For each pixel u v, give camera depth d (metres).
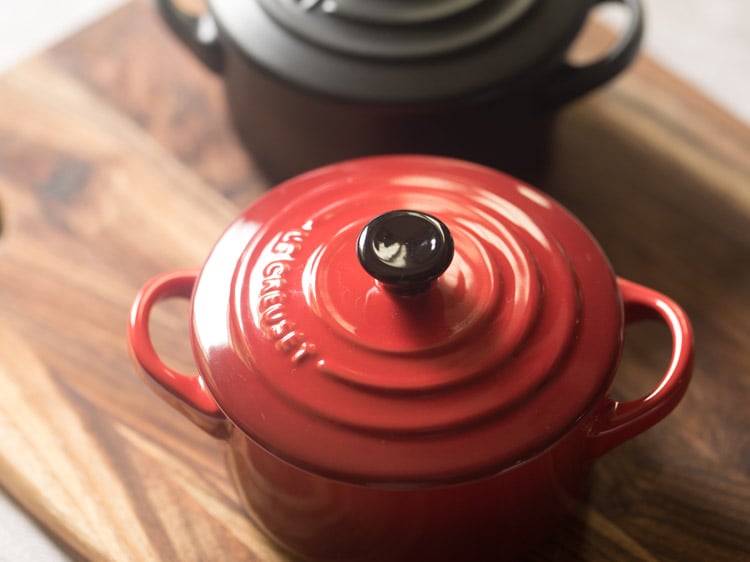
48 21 1.10
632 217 0.77
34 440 0.65
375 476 0.46
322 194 0.55
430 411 0.47
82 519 0.62
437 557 0.54
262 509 0.56
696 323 0.70
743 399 0.66
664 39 1.06
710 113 0.83
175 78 0.86
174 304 0.72
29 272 0.74
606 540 0.61
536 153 0.74
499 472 0.47
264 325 0.49
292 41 0.66
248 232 0.54
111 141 0.82
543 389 0.48
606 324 0.50
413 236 0.46
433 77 0.65
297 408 0.47
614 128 0.83
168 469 0.64
